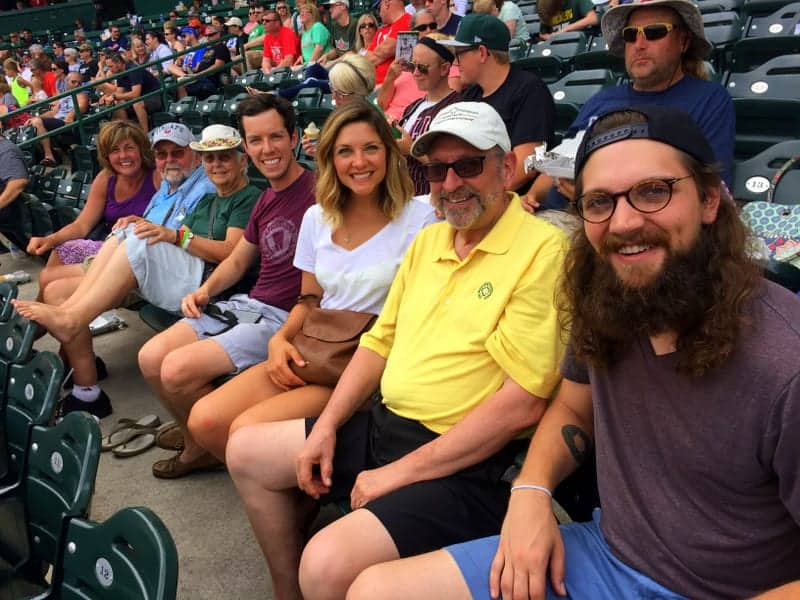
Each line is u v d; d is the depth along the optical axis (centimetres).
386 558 160
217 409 234
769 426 108
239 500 277
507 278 180
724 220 119
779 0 541
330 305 247
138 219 343
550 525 142
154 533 121
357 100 235
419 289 200
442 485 171
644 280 119
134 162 420
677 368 117
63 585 149
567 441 157
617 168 119
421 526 164
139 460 312
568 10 652
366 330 232
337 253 244
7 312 318
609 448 134
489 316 179
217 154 333
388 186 236
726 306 112
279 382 238
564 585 136
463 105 189
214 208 350
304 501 218
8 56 1548
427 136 186
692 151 118
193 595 228
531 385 170
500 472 177
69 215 575
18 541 189
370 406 215
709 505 120
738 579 120
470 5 836
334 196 239
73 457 165
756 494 115
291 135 295
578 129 312
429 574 141
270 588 228
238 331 278
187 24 1445
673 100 278
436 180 189
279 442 198
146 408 359
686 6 262
